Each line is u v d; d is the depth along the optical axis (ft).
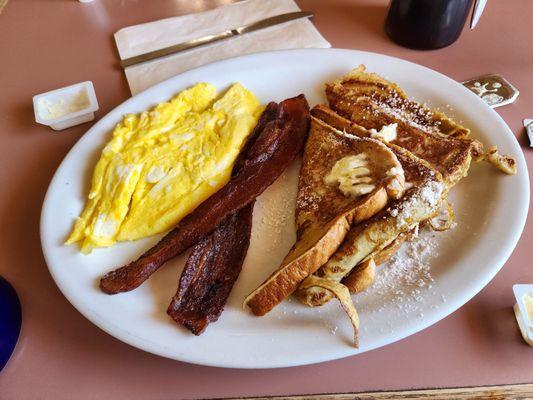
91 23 1.35
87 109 1.04
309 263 0.71
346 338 0.66
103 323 0.71
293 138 0.95
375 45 1.17
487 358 0.67
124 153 0.94
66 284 0.77
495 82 1.04
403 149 0.82
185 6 1.36
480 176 0.85
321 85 1.07
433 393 0.65
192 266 0.78
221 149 0.93
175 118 1.00
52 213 0.87
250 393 0.67
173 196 0.88
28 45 1.30
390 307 0.69
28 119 1.10
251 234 0.86
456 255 0.75
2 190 0.97
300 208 0.84
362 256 0.72
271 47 1.16
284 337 0.68
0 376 0.70
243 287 0.79
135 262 0.81
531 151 0.91
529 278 0.75
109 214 0.87
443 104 0.97
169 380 0.68
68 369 0.70
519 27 1.18
